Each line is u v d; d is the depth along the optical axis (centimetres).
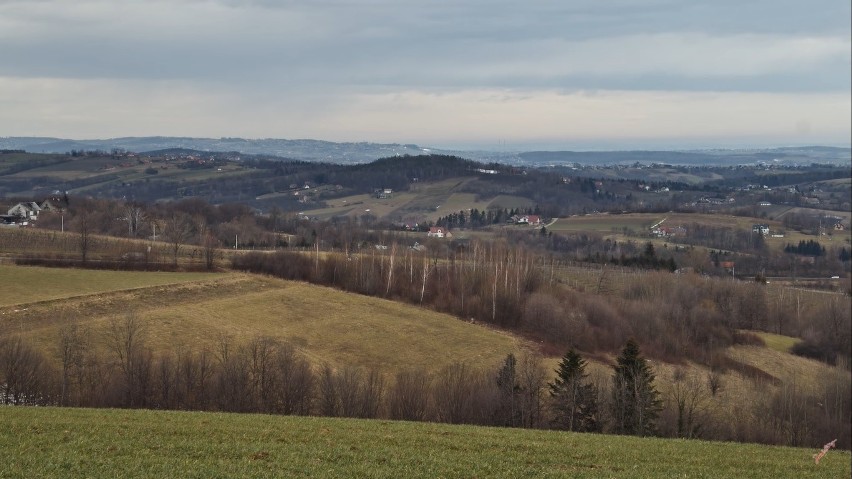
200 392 6325
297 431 4200
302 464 3391
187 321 8550
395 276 12081
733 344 11588
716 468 3959
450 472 3425
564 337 10438
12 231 12700
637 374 7019
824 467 4181
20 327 7438
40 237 12494
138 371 6250
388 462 3547
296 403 6384
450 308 11269
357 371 7325
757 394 8725
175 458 3356
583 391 6788
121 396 6091
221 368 6725
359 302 10981
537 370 7794
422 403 6612
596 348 10350
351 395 6450
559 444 4341
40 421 4016
